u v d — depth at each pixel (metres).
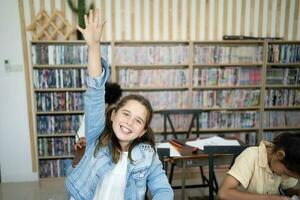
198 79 3.57
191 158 2.19
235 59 3.58
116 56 3.40
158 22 3.59
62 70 3.32
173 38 3.64
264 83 3.62
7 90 3.44
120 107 1.25
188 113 3.30
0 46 3.34
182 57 3.50
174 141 2.58
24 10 3.34
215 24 3.66
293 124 3.82
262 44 3.62
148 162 1.24
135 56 3.43
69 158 3.48
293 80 3.70
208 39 3.68
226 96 3.66
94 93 1.17
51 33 3.38
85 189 1.20
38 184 3.50
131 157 1.23
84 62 3.33
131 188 1.22
